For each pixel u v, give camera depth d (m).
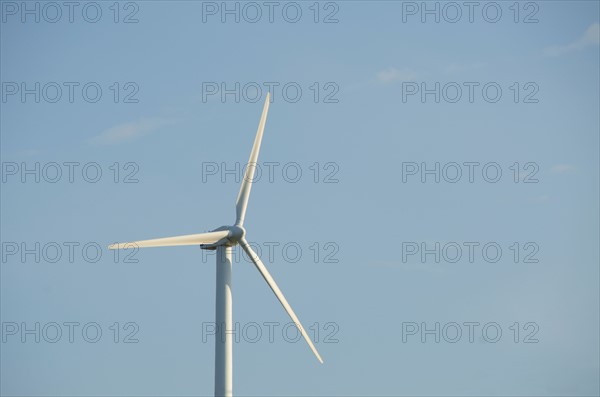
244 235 172.50
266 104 180.88
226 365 170.38
